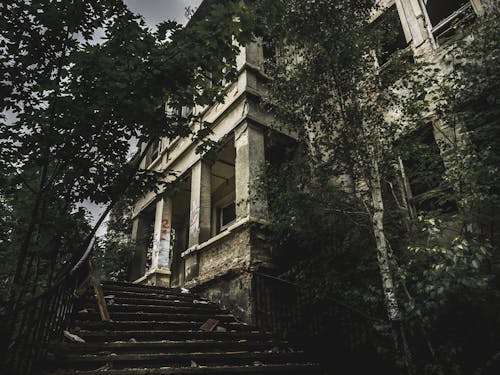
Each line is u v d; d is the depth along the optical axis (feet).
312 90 18.81
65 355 12.76
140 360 13.58
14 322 9.04
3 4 9.32
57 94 9.46
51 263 10.36
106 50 9.91
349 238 18.56
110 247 41.50
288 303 22.41
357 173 17.79
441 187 16.61
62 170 10.00
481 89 17.19
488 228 14.61
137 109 9.91
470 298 12.85
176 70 10.10
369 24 20.83
